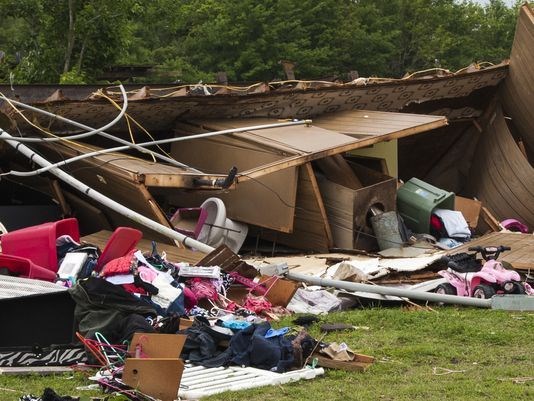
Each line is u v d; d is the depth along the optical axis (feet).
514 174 83.35
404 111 81.87
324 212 64.03
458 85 80.38
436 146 89.40
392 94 77.30
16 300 30.73
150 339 29.30
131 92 64.90
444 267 49.26
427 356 33.09
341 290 44.83
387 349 33.86
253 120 71.36
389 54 162.09
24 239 41.22
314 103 72.90
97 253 42.68
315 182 63.57
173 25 120.26
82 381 28.86
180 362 26.63
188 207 68.08
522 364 32.09
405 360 32.42
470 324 38.29
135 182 56.18
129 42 112.68
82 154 60.39
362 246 64.64
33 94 69.10
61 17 109.81
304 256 61.21
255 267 45.70
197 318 33.86
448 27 180.34
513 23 189.37
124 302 31.45
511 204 84.94
